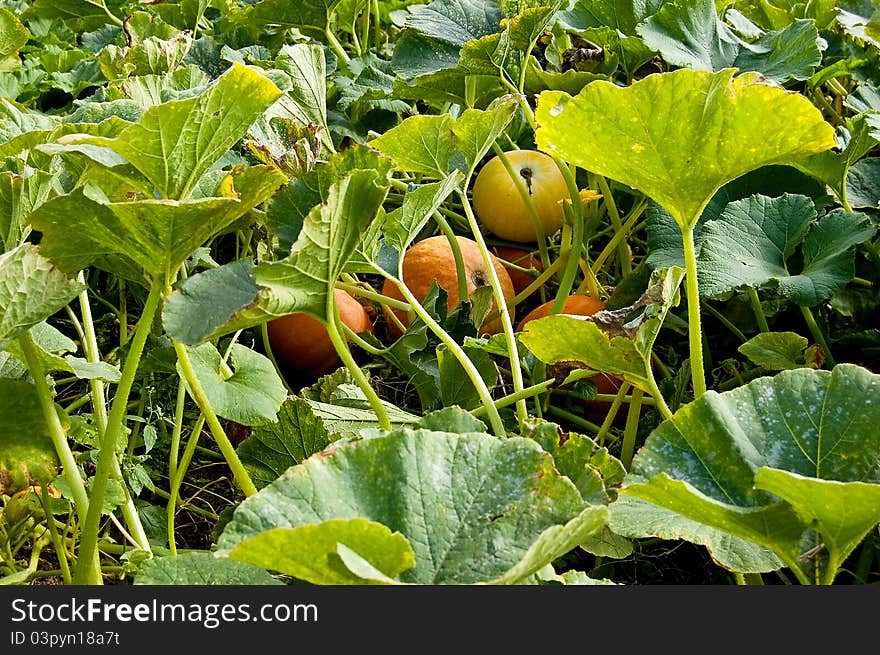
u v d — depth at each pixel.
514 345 1.43
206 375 1.27
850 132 1.91
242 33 2.44
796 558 0.98
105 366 1.24
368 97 2.04
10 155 1.20
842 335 1.87
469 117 1.40
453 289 1.91
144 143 0.99
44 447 1.21
